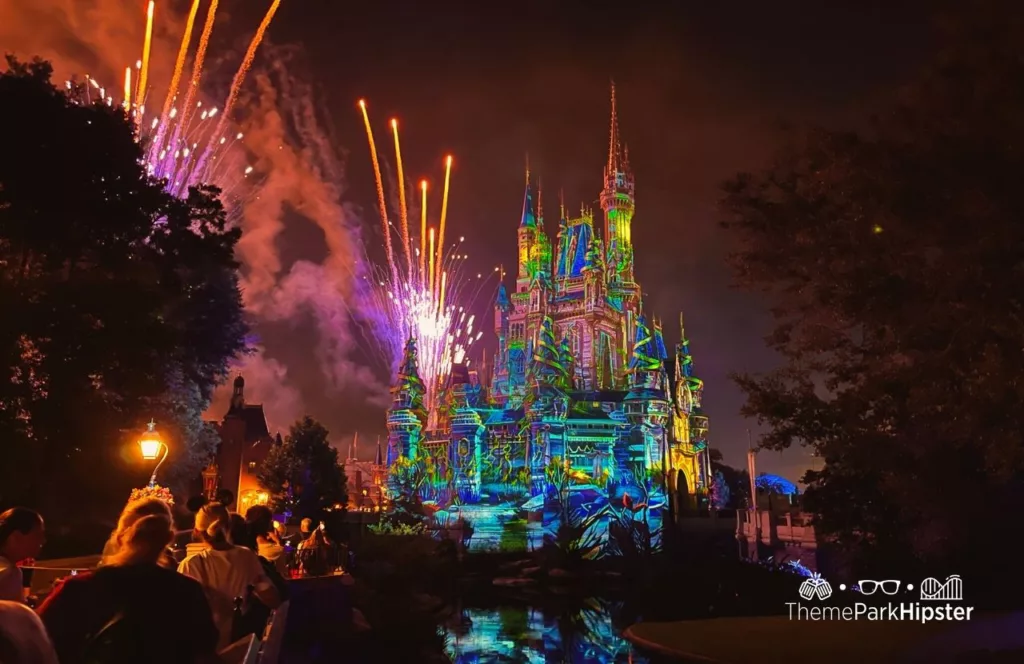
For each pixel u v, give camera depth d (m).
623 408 128.38
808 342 24.50
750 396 26.80
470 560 75.00
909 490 25.36
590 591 61.12
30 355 30.38
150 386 32.81
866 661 19.03
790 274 23.20
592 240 168.62
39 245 31.56
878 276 20.56
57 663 4.92
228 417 78.44
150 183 37.03
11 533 6.87
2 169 29.75
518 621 40.44
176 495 50.09
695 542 77.75
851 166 20.12
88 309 29.81
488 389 163.00
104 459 34.84
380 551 62.00
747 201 23.09
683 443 147.25
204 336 48.75
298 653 19.52
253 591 11.03
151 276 34.28
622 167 188.00
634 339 168.62
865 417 25.06
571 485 115.88
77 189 31.64
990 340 18.59
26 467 30.48
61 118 31.98
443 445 129.38
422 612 41.12
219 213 42.16
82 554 35.03
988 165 17.84
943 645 20.80
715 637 23.50
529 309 166.50
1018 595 27.33
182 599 5.83
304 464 71.69
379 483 133.62
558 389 123.88
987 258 17.92
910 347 20.78
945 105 19.00
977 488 25.19
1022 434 18.28
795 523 69.19
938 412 21.16
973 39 18.50
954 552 27.89
